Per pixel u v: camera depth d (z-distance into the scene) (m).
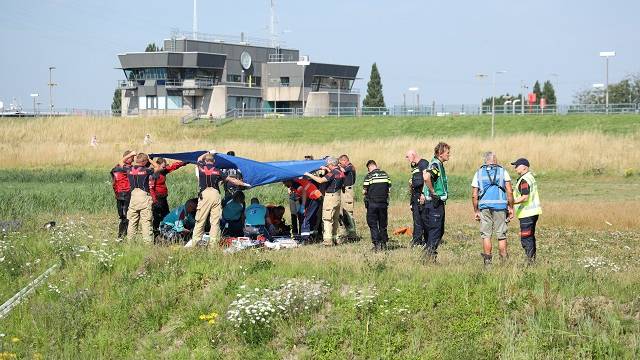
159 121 92.62
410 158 19.23
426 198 16.05
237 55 124.94
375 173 18.89
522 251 19.42
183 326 13.45
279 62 124.69
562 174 51.69
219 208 17.98
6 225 20.88
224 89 117.25
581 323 12.13
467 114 87.56
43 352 13.11
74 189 35.00
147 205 18.23
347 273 14.46
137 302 14.34
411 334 12.27
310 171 21.02
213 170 18.00
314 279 14.20
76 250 16.80
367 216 18.94
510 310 12.58
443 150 16.00
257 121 91.81
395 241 21.45
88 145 69.56
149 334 13.48
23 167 60.44
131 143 75.38
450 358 11.62
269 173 20.00
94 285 15.22
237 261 15.61
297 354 12.20
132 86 121.94
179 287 14.64
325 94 121.94
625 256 19.20
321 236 20.86
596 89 126.50
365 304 12.83
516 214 16.33
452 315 12.59
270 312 13.02
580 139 59.94
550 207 30.03
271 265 15.15
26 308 14.50
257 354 12.33
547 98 149.50
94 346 13.32
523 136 62.47
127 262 16.08
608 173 51.53
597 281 13.47
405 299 12.98
